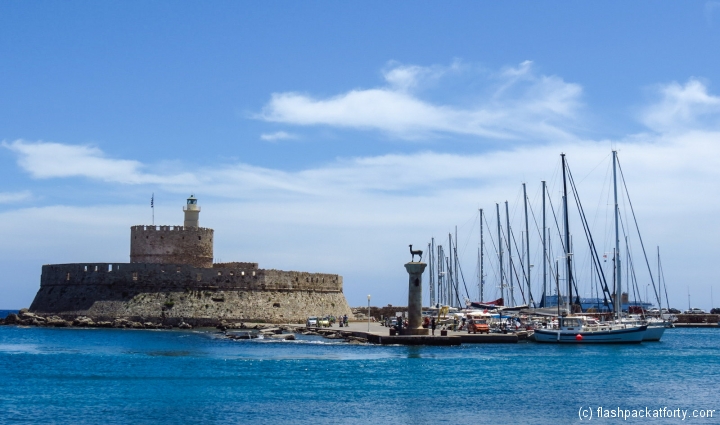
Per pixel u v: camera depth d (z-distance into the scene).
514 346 75.38
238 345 72.31
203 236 104.50
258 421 37.72
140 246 102.25
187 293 96.69
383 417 39.06
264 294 100.12
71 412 39.25
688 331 129.50
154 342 75.06
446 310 90.56
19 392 44.53
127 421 37.38
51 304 99.69
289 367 55.78
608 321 87.06
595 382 50.81
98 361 58.31
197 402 42.09
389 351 67.75
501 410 41.12
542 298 94.31
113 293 96.75
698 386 49.53
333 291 111.00
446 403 42.81
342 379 50.59
